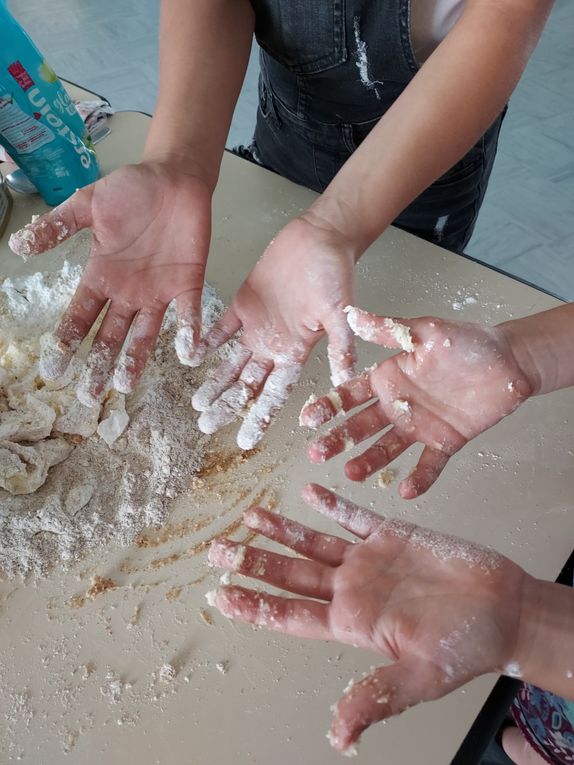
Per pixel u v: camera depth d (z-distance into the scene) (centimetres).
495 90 78
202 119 88
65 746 60
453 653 47
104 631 67
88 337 89
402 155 78
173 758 59
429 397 66
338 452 65
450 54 78
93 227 78
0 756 60
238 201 106
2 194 105
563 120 225
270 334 77
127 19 279
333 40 92
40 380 84
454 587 52
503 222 197
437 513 72
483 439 78
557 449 77
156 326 79
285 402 77
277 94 108
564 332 68
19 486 77
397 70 95
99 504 77
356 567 54
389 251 98
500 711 59
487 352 65
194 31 90
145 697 62
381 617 50
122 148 115
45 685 64
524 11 76
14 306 93
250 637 65
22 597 70
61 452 80
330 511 60
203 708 61
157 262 81
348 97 100
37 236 75
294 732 59
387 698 44
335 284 71
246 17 95
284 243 77
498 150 217
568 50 249
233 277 96
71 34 274
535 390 68
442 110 77
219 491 77
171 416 83
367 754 57
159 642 66
